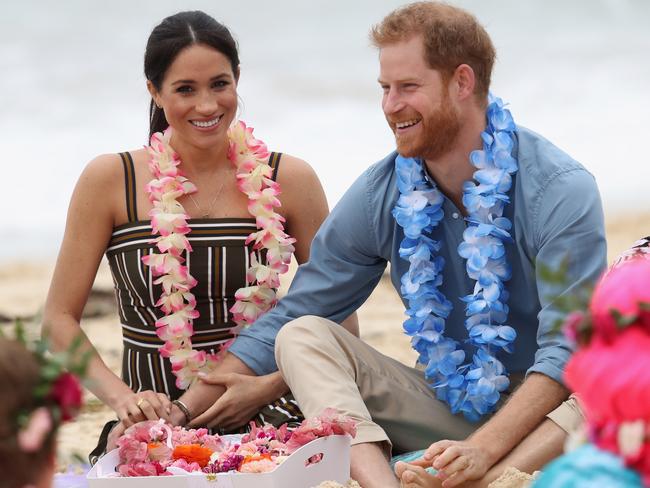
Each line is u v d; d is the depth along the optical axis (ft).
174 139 23.38
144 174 23.22
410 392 21.07
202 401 21.83
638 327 10.53
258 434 19.53
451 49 20.01
